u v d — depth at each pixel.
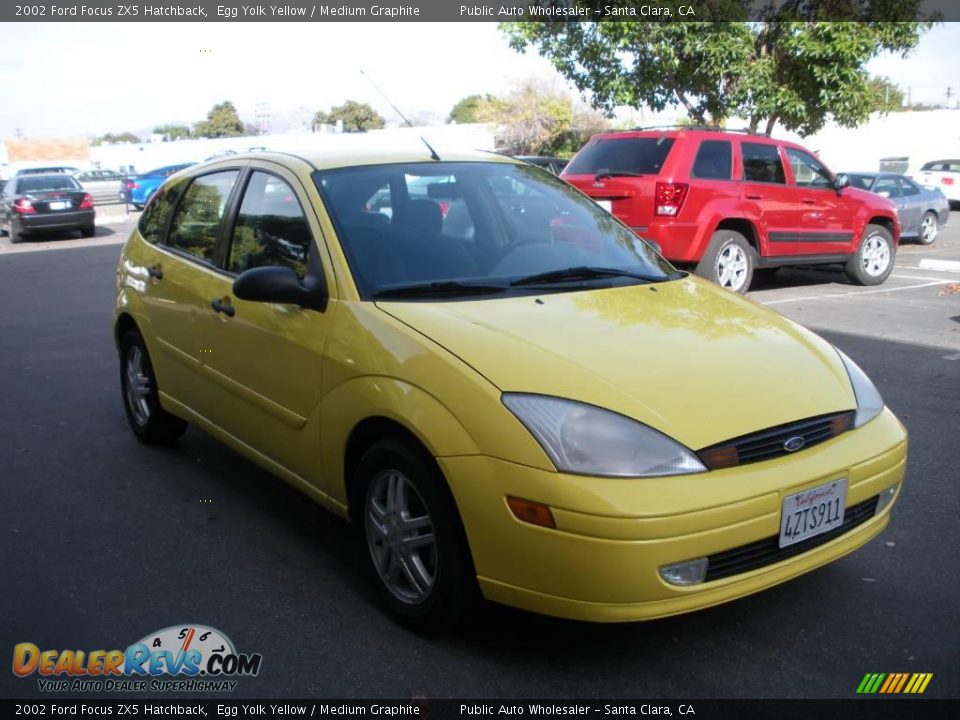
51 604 3.55
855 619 3.36
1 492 4.75
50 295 11.95
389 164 4.19
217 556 3.96
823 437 3.11
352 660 3.12
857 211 11.41
